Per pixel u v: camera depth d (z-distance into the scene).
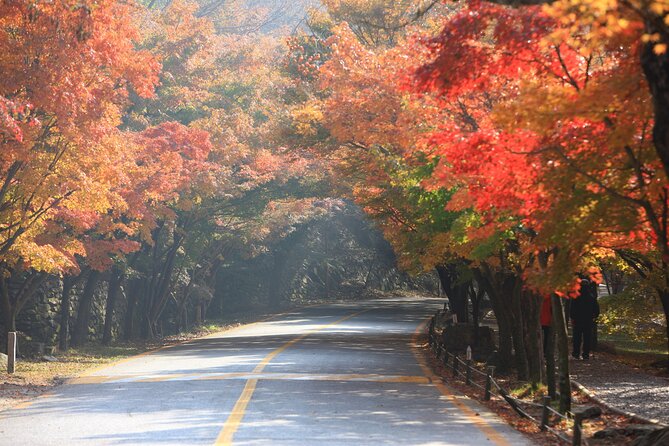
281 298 88.19
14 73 23.98
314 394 21.16
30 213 29.50
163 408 18.59
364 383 23.75
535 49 12.79
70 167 27.31
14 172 26.72
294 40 40.81
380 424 16.47
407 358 32.34
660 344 32.19
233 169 49.28
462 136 13.77
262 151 47.38
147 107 46.34
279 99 50.28
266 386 22.72
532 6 11.35
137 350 40.91
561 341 18.31
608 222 11.94
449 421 17.02
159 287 51.56
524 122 11.17
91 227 35.94
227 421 16.64
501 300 27.08
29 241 30.28
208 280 66.62
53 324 44.56
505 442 14.50
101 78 27.84
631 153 11.32
